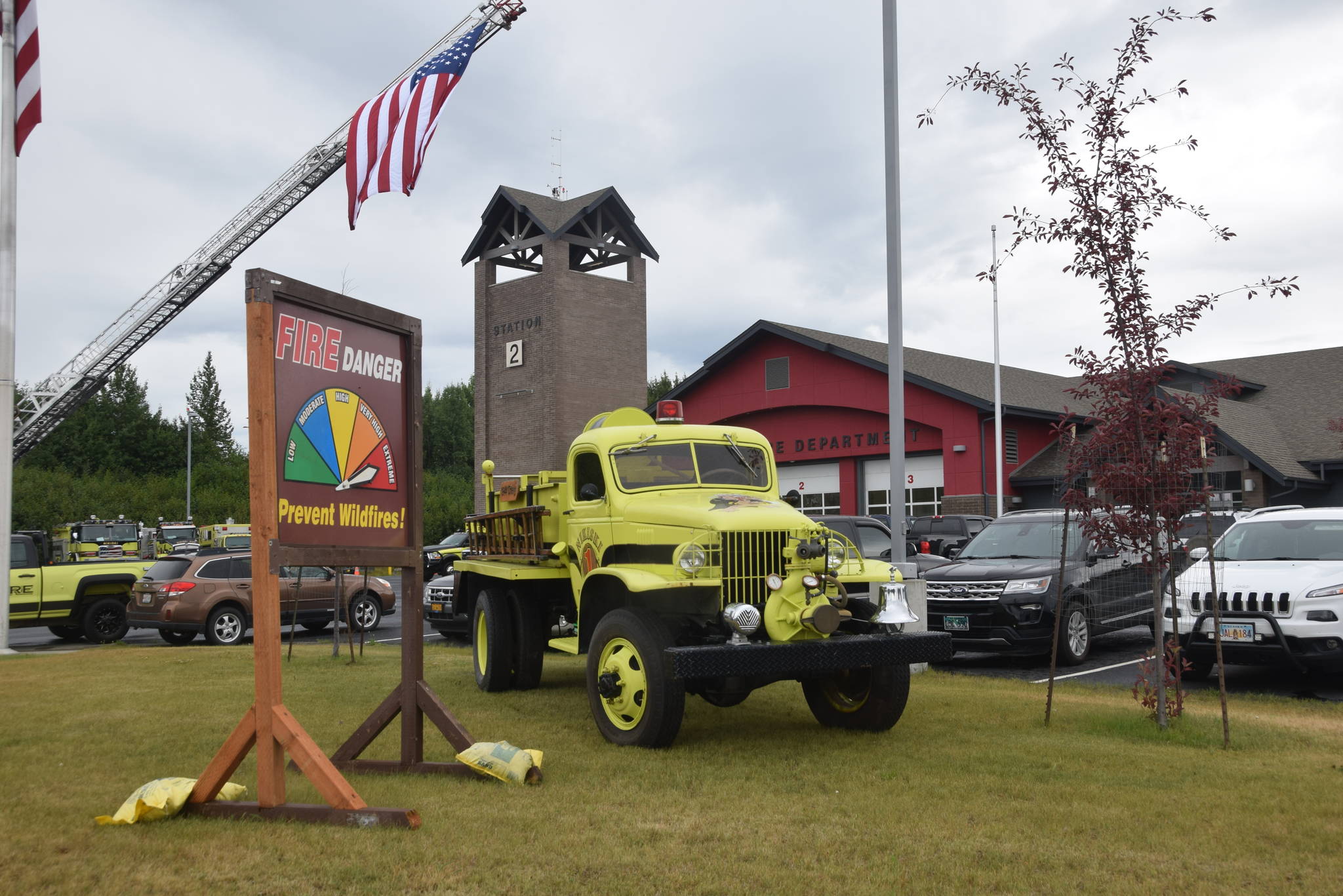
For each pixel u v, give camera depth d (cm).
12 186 1530
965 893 409
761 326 3372
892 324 1091
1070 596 1186
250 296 491
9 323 1523
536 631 970
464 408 8831
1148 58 745
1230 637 971
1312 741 705
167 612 1681
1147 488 744
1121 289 756
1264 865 443
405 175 1549
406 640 612
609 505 809
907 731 754
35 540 1814
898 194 1106
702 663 638
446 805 528
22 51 1551
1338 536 1047
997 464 2780
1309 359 3142
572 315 3769
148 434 7694
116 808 521
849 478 3259
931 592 1207
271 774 502
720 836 480
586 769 621
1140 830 493
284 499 513
